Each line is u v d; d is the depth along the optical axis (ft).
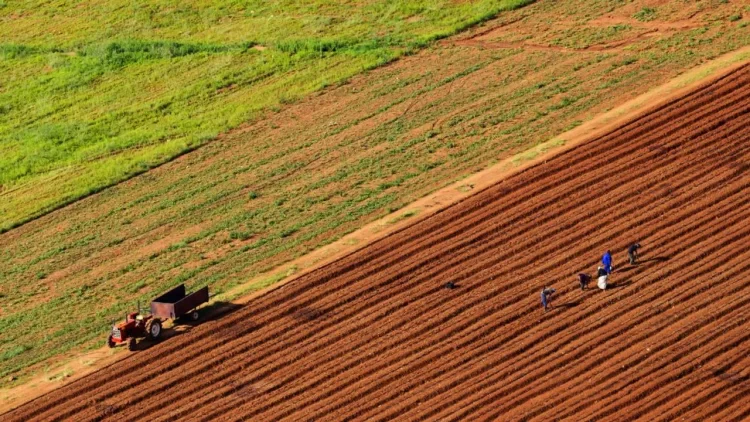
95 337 391.65
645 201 423.23
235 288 406.82
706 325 356.18
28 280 442.09
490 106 521.24
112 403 352.28
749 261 384.68
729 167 436.76
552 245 405.80
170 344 376.89
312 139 524.93
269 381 355.77
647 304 369.50
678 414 319.47
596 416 320.70
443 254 408.87
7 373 376.89
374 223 435.94
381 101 551.59
